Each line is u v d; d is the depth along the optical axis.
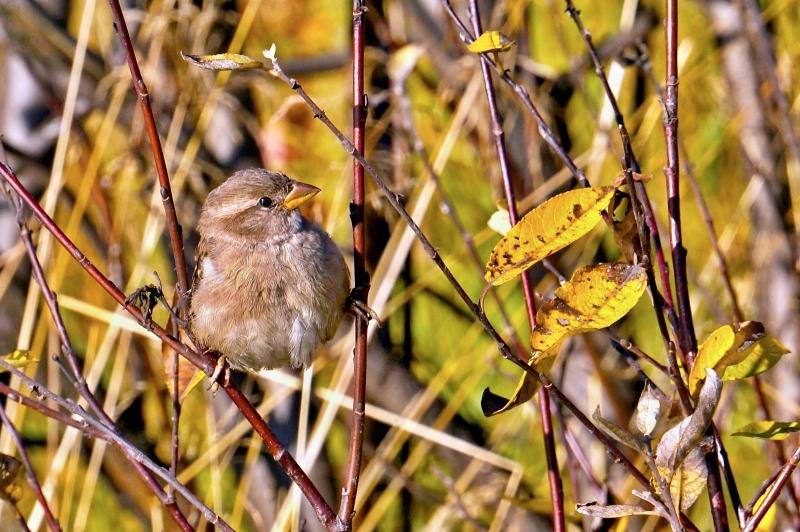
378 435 11.09
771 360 4.86
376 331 10.29
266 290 6.83
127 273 11.09
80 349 11.64
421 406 10.27
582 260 10.20
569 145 10.66
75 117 10.74
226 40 10.97
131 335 10.20
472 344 11.35
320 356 10.17
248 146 10.91
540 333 4.70
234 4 11.08
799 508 6.74
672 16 5.21
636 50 10.45
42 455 11.59
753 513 5.21
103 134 10.14
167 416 10.84
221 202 6.96
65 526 9.59
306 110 10.71
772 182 10.38
